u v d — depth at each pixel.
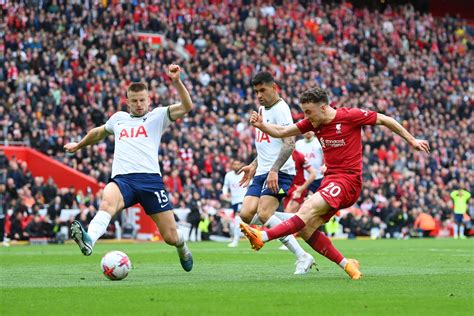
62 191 41.41
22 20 51.50
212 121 51.81
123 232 42.66
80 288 13.83
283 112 17.94
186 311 10.75
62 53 50.97
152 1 60.00
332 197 15.11
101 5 56.09
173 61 55.56
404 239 45.62
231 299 12.03
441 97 67.81
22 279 16.05
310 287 13.88
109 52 53.12
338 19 70.06
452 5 87.88
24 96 47.03
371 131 56.78
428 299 12.11
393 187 51.38
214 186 47.69
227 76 56.84
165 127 16.23
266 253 26.67
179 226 43.34
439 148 60.38
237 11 64.25
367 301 11.83
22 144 46.00
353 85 63.75
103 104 49.41
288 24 66.38
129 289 13.57
